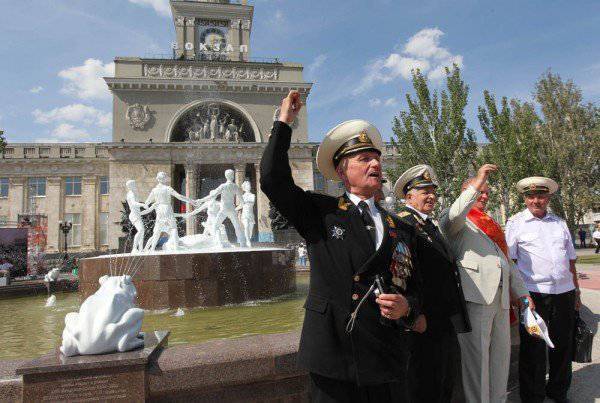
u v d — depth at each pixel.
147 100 42.56
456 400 3.69
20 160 46.69
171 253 9.19
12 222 44.50
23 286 15.40
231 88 43.94
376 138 2.44
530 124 18.38
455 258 3.70
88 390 2.72
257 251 9.88
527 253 4.46
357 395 1.99
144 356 2.82
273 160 2.03
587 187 25.22
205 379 2.95
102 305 3.01
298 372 3.20
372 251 2.09
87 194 47.75
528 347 4.06
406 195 3.87
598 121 24.30
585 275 12.92
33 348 5.84
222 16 49.06
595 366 4.92
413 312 2.11
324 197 2.28
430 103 21.17
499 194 18.66
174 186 43.56
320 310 2.02
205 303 8.92
